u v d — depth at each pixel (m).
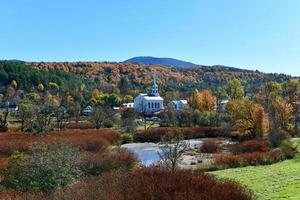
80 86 179.00
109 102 148.75
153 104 145.88
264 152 42.19
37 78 179.38
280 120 70.50
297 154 41.91
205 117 92.75
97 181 12.91
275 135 51.56
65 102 121.88
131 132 79.38
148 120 110.56
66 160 19.83
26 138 56.81
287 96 98.38
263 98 94.00
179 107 137.50
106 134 70.25
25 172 19.38
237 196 11.16
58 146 21.41
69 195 12.13
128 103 156.75
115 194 10.84
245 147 49.81
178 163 38.06
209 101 111.38
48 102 92.06
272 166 34.66
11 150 46.41
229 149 54.91
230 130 79.06
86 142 53.12
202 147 55.44
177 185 11.21
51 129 76.06
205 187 11.23
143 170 13.11
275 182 24.81
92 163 30.39
